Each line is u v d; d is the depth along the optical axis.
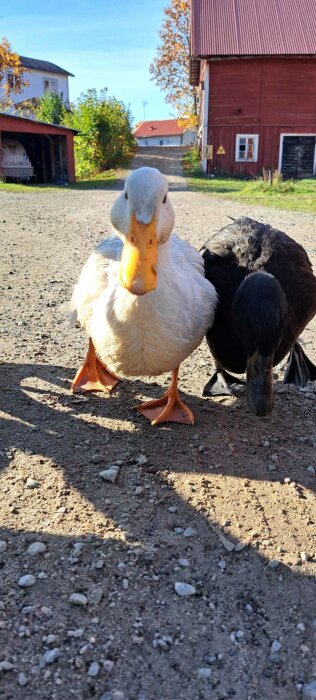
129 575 0.45
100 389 0.74
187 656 0.38
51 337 0.92
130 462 0.59
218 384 0.75
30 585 0.43
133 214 0.48
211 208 2.62
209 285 0.62
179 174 5.30
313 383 0.80
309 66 4.95
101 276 0.61
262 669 0.38
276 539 0.49
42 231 1.94
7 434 0.63
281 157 5.19
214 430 0.66
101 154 5.89
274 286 0.53
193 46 4.97
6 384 0.75
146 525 0.50
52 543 0.48
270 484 0.57
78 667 0.37
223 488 0.56
